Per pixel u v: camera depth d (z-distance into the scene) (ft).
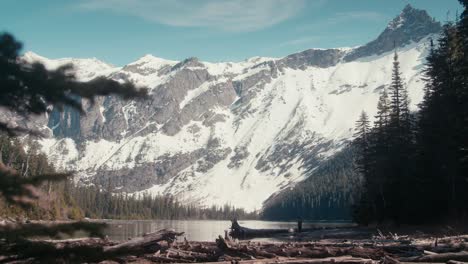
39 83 20.39
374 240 107.96
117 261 68.85
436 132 163.22
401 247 80.74
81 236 26.78
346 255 78.07
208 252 84.07
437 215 174.40
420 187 172.14
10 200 22.12
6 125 21.91
